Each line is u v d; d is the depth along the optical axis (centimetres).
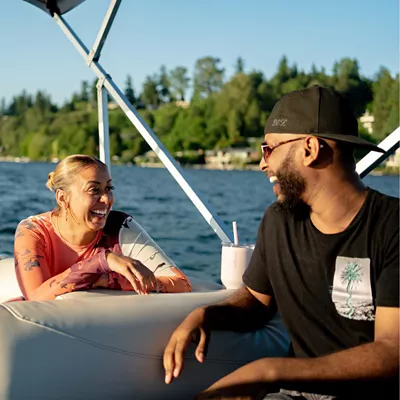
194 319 136
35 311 128
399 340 111
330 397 119
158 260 177
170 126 4766
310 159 123
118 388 131
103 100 255
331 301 122
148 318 137
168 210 1530
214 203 1870
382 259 116
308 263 125
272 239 132
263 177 3609
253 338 147
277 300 132
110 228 184
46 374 124
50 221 180
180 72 5025
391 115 3538
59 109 5372
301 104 126
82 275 156
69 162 174
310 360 113
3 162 5347
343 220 122
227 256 183
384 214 118
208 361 141
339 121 124
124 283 160
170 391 137
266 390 130
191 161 4609
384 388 115
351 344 121
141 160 4441
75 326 128
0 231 965
